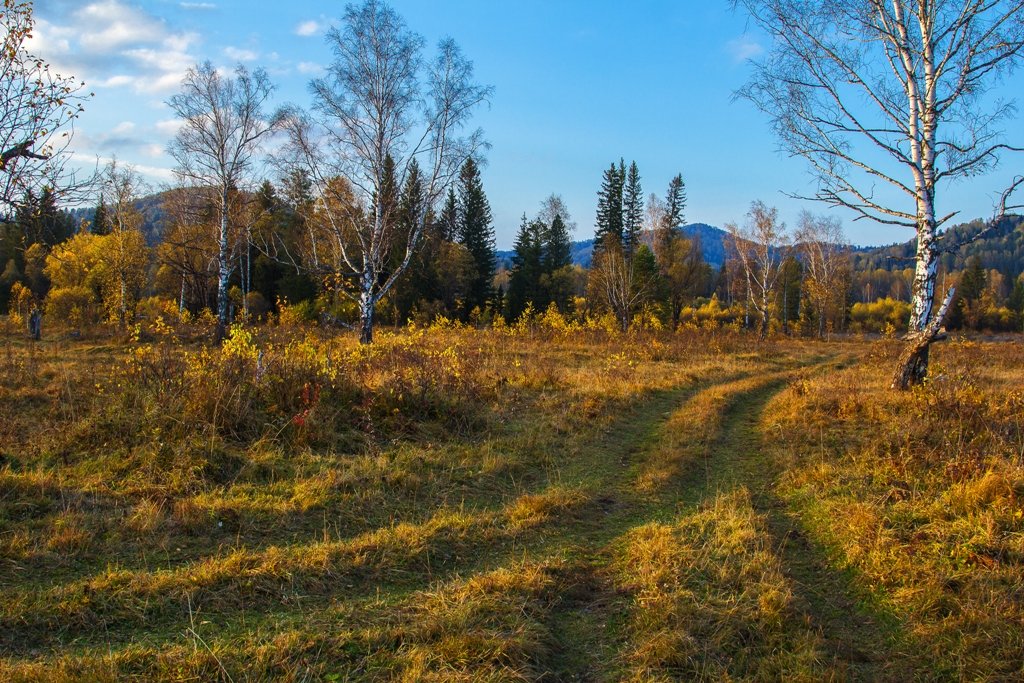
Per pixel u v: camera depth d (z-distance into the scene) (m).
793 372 16.92
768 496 6.34
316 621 3.64
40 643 3.29
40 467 5.62
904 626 3.84
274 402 7.69
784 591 4.12
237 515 5.14
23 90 6.78
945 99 10.70
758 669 3.38
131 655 3.17
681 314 52.03
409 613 3.77
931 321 10.94
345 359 9.59
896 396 9.98
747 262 44.03
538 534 5.26
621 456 7.92
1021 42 9.79
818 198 11.83
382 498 5.84
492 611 3.80
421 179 19.92
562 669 3.40
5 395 8.61
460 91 19.30
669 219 54.00
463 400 9.12
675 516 5.74
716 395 11.61
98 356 14.18
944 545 4.65
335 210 20.14
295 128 18.66
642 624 3.77
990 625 3.66
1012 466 5.99
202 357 8.53
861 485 6.11
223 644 3.35
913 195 11.17
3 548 4.17
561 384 11.93
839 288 50.16
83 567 4.16
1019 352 20.41
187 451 6.12
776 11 11.19
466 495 6.20
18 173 6.87
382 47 18.48
